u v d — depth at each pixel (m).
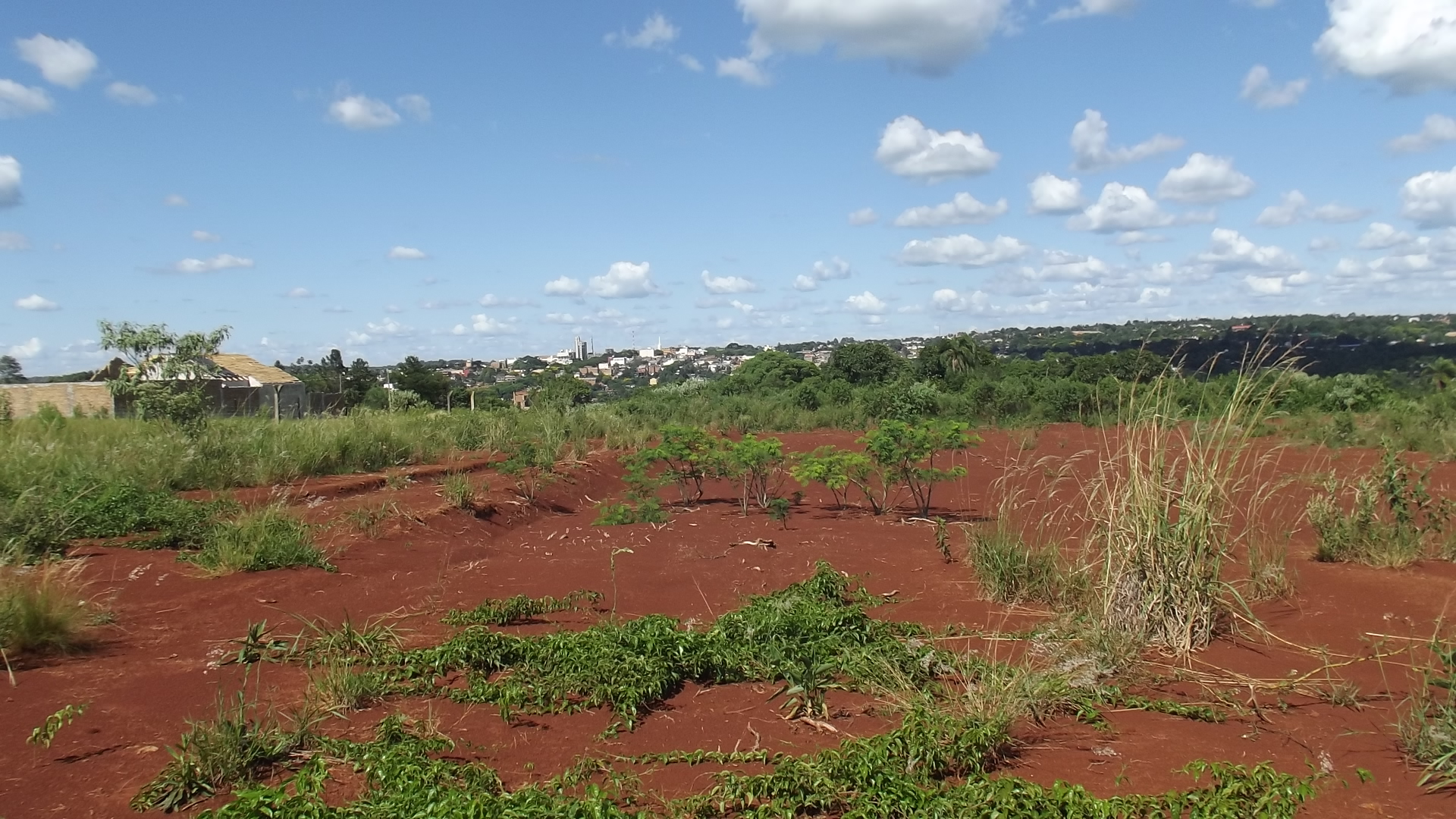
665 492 14.13
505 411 20.42
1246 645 5.84
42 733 4.26
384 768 3.86
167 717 4.57
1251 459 8.67
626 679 5.00
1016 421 22.88
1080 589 6.61
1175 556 5.84
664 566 8.34
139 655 5.50
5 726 4.39
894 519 10.84
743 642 5.60
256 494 10.86
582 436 18.38
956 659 5.23
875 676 5.12
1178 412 6.43
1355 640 5.82
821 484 14.20
